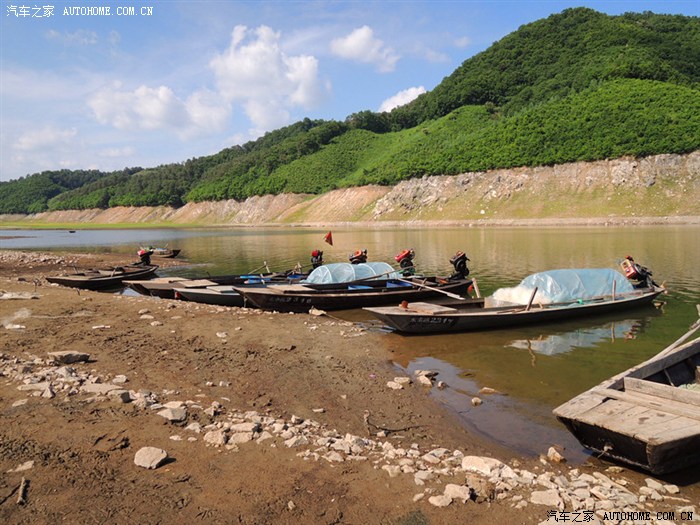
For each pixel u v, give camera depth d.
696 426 6.64
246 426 7.69
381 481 6.29
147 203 199.75
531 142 102.69
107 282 26.00
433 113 189.88
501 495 6.00
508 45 182.88
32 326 14.62
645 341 14.19
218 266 36.88
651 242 44.78
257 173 186.88
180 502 5.60
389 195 121.19
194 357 12.11
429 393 10.22
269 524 5.29
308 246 54.69
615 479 6.76
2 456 6.46
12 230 132.00
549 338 14.55
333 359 12.41
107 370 10.63
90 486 5.84
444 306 17.16
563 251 38.94
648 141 89.31
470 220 96.38
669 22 154.88
